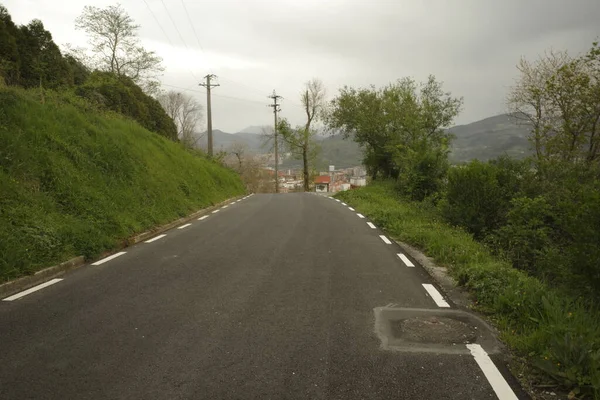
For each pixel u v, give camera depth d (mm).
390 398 3328
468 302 5672
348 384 3533
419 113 32125
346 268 7441
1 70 14383
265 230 11633
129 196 12078
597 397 3279
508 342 4320
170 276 6895
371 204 18328
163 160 17984
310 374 3697
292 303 5566
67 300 5707
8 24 17062
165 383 3566
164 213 12977
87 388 3494
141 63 30609
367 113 33594
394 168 32938
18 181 8836
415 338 4457
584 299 5480
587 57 18953
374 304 5551
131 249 9094
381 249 9148
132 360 3977
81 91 19922
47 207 8789
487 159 15359
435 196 19969
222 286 6328
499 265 6723
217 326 4785
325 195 29609
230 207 18656
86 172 11305
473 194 11859
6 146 9414
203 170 23344
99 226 9281
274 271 7203
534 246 10055
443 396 3357
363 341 4375
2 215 7707
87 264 7742
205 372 3746
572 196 11719
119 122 18250
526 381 3602
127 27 29312
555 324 4473
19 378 3646
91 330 4680
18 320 4977
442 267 7617
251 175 63156
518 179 14281
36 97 13250
